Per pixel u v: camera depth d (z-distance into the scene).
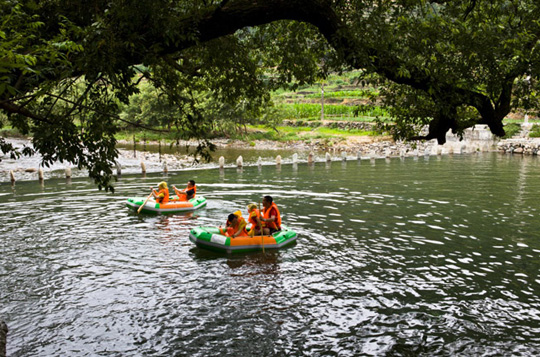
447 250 10.60
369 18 5.62
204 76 8.30
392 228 12.73
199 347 6.26
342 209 15.48
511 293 8.05
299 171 27.92
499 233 12.15
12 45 3.28
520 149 40.28
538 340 6.42
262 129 61.88
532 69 4.99
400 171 27.58
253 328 6.80
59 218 13.99
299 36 7.80
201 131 6.02
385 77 5.96
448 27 5.52
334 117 66.81
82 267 9.41
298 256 10.23
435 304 7.61
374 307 7.50
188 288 8.33
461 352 6.11
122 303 7.66
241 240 10.51
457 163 32.66
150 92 45.25
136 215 14.47
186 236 11.89
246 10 5.09
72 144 4.80
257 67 8.59
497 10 5.63
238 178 24.39
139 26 5.13
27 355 6.02
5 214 14.62
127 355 6.05
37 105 5.17
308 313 7.29
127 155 37.66
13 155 5.29
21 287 8.30
